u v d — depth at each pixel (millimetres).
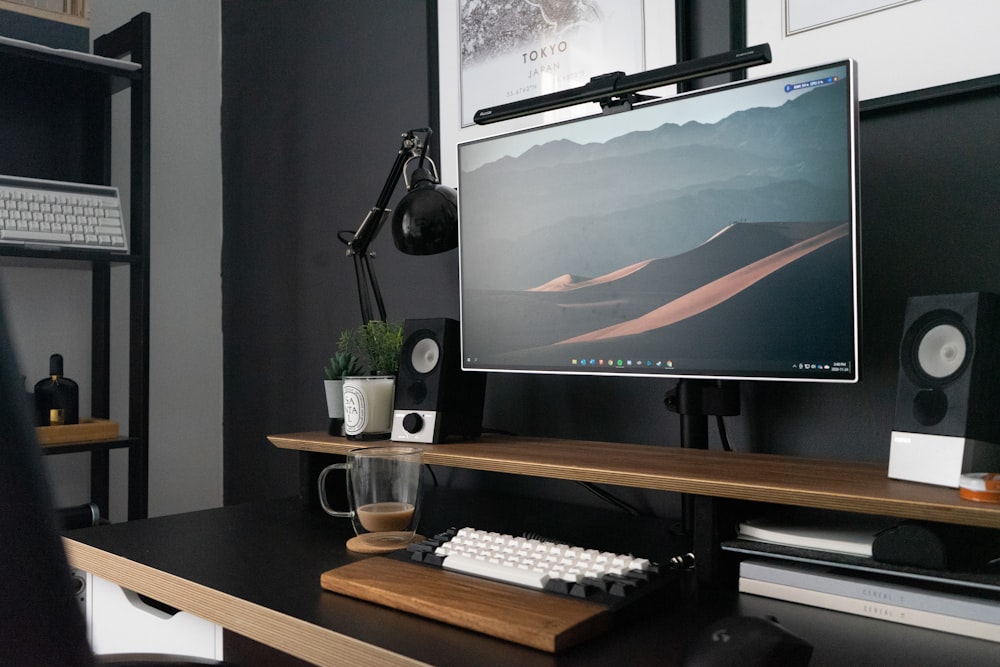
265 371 2123
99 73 1827
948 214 1081
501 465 1125
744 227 1074
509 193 1321
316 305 1979
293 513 1342
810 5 1173
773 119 1041
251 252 2174
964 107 1064
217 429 2252
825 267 1006
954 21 1054
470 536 981
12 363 262
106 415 2027
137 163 1891
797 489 844
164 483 2150
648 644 730
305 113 2020
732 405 1153
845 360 995
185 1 2223
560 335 1271
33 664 260
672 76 1135
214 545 1104
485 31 1593
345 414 1371
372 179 1849
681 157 1129
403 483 1094
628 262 1191
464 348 1380
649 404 1376
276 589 891
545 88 1500
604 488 1422
